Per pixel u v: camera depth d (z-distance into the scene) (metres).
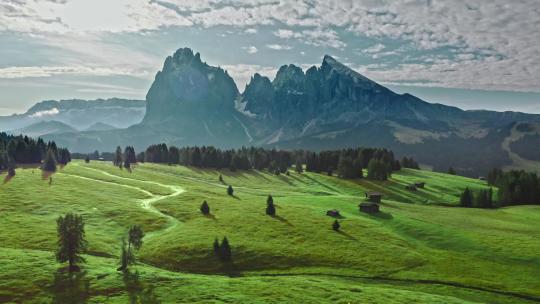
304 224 117.19
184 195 153.88
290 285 73.25
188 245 95.50
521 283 80.88
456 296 75.00
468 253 98.81
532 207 174.88
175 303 62.56
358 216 133.50
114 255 88.19
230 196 163.50
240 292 68.25
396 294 71.44
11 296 62.91
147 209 129.25
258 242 100.06
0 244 87.38
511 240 108.81
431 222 128.25
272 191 194.62
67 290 65.75
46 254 81.75
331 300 66.56
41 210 117.62
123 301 62.88
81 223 76.56
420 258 93.44
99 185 163.88
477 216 146.75
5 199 125.19
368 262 90.12
